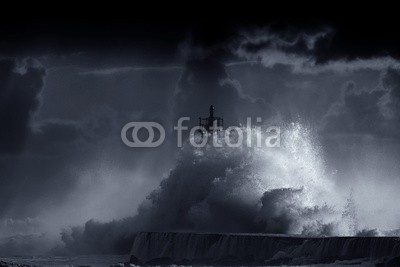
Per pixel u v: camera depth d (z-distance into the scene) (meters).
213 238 145.88
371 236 143.12
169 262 147.50
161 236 151.62
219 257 143.88
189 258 146.50
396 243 131.00
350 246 134.25
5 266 151.62
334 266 131.25
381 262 129.38
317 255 136.25
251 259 141.12
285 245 139.88
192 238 147.50
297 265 134.62
